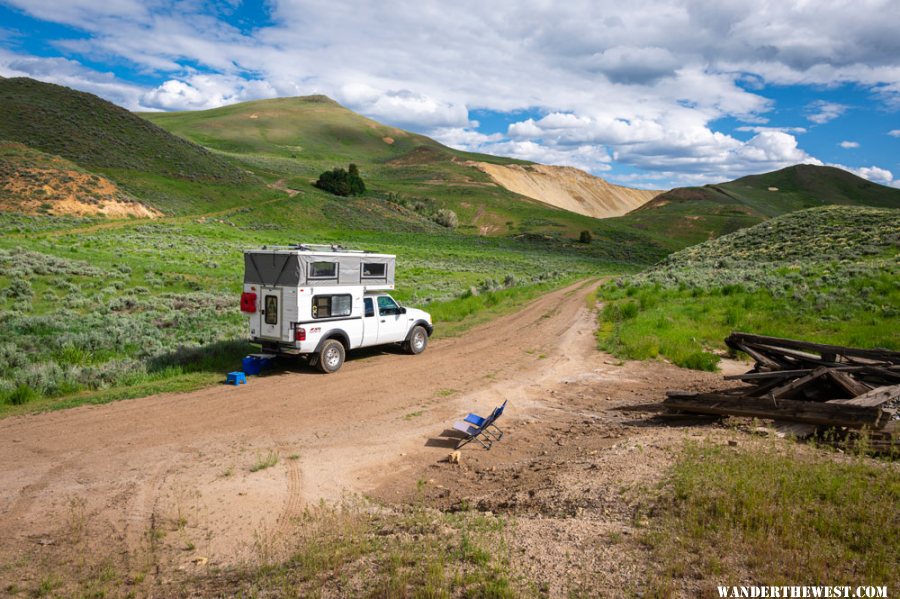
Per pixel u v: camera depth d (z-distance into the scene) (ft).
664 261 198.80
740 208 602.85
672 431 27.43
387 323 48.55
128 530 18.17
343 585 13.99
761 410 26.68
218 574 15.44
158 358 44.16
